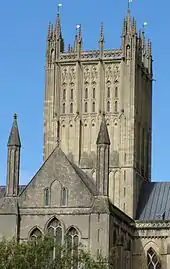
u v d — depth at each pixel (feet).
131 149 654.94
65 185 558.97
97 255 508.53
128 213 645.10
